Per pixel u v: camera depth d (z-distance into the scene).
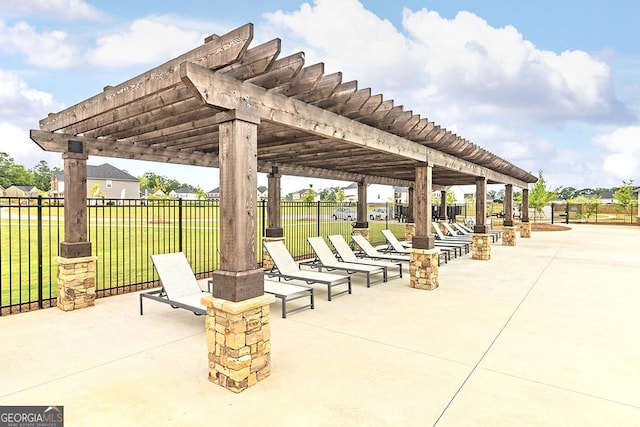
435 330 4.89
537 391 3.30
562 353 4.12
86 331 4.80
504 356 4.05
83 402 3.11
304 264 8.35
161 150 7.08
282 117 3.97
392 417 2.90
